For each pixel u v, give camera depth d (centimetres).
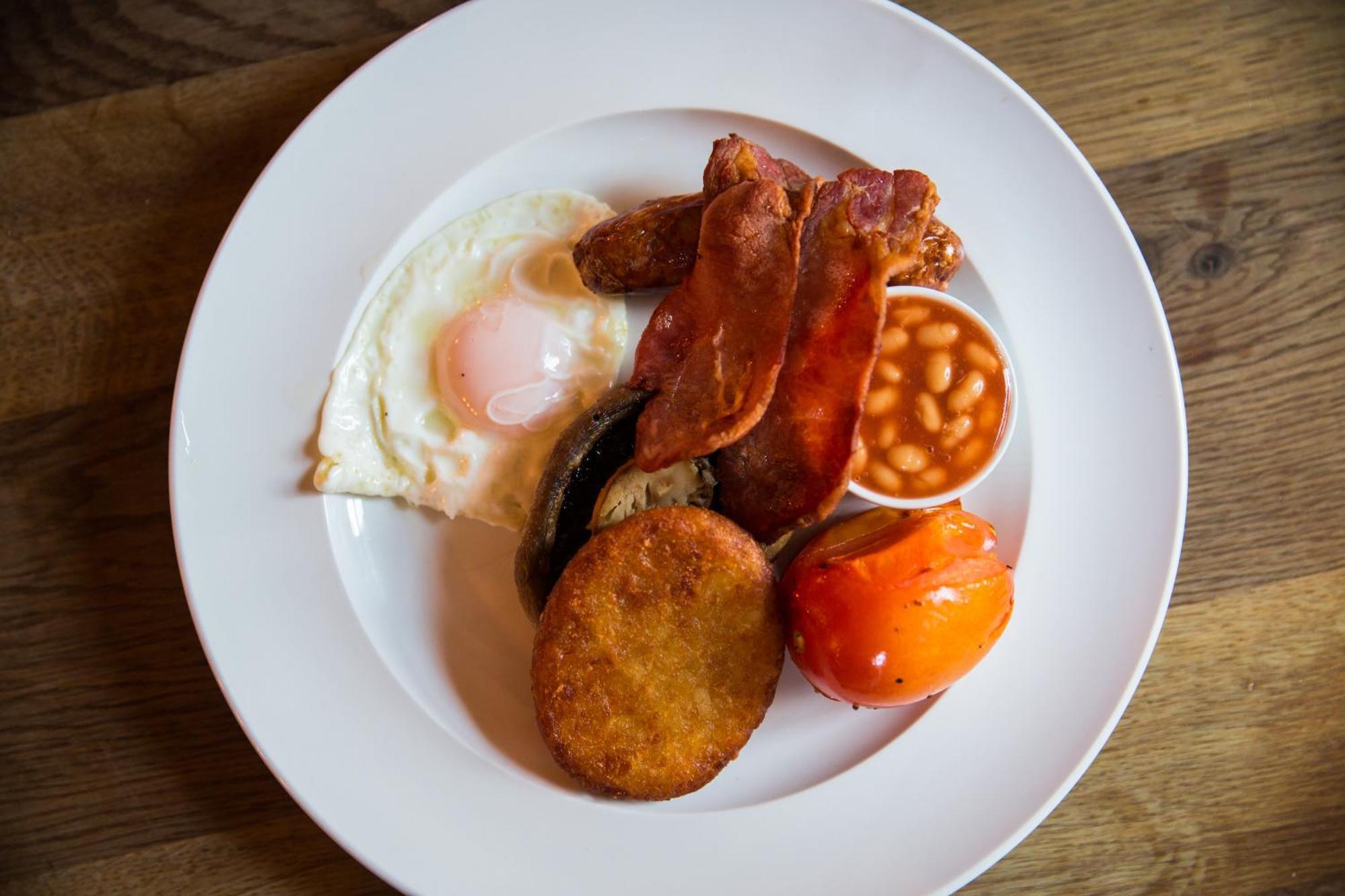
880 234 39
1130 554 43
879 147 43
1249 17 45
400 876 41
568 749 40
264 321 42
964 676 41
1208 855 44
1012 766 42
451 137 42
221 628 41
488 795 41
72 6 44
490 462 43
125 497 44
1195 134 45
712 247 40
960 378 41
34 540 43
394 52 42
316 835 43
